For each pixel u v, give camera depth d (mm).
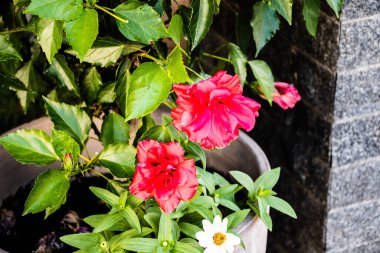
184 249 1021
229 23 1326
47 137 1021
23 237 1183
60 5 931
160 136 1048
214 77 969
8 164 1188
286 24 1229
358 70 1160
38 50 1152
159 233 1023
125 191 1047
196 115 942
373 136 1223
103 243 1026
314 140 1245
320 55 1175
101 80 1136
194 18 1031
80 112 1056
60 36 987
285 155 1331
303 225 1336
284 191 1362
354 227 1295
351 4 1104
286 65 1262
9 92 1404
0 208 1197
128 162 1028
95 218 1049
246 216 1077
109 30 1079
